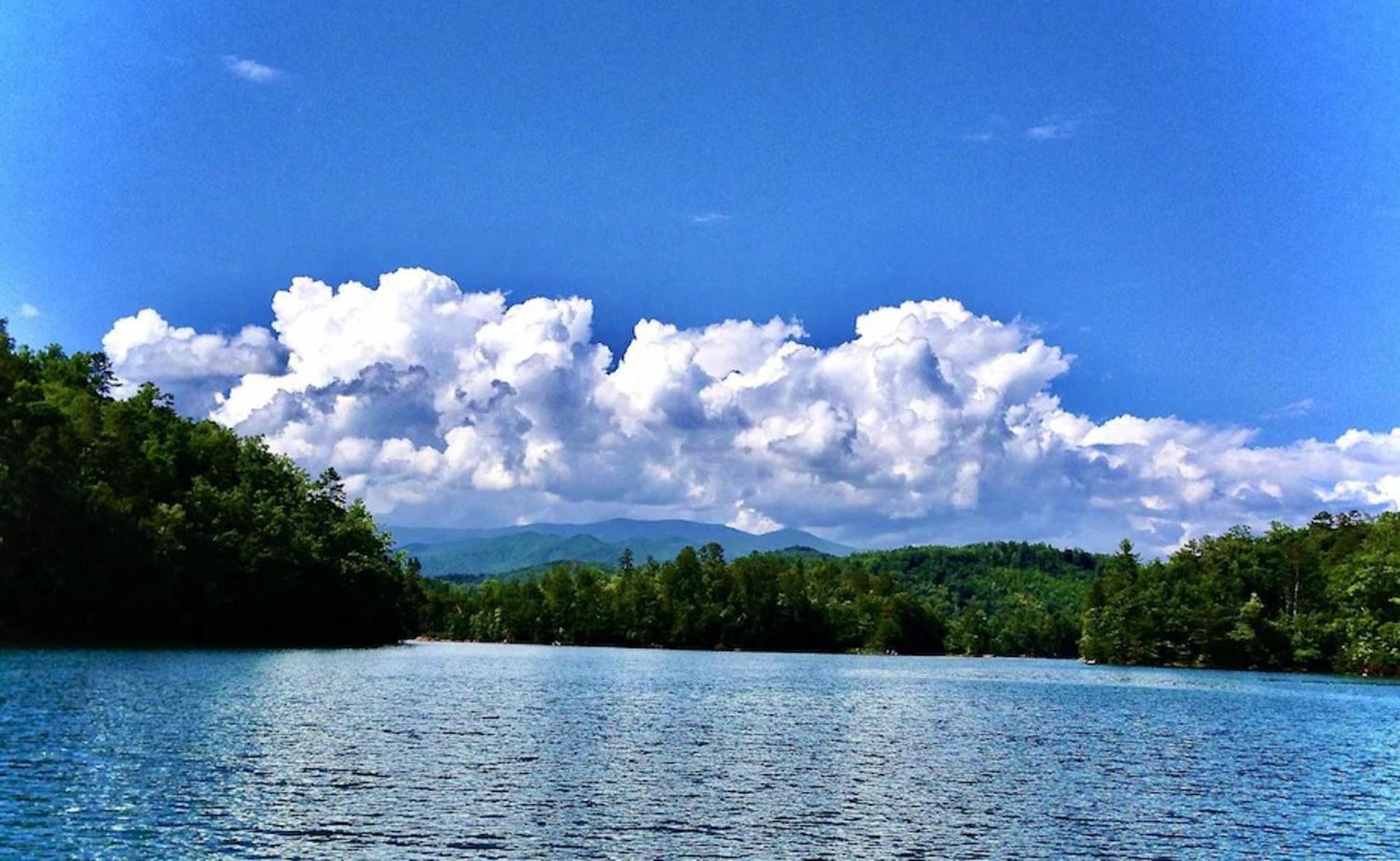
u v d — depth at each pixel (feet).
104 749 145.38
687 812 122.83
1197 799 143.13
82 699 205.16
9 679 240.32
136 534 428.97
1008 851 109.81
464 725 200.03
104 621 429.79
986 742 206.49
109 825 104.06
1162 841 116.37
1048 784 152.66
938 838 114.21
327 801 119.34
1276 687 439.63
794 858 103.81
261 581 490.90
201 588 460.14
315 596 533.55
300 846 100.01
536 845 104.47
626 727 211.82
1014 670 623.77
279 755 148.66
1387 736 230.68
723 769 157.17
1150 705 326.03
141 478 464.24
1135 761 181.37
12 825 102.42
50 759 136.05
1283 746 209.46
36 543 390.42
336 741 166.09
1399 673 549.95
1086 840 115.75
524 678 372.99
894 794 140.36
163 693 225.76
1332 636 598.34
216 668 315.78
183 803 114.42
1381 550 584.40
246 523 495.82
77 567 399.65
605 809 122.52
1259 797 145.89
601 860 100.01
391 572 601.21
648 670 482.28
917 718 260.01
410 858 97.71
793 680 432.66
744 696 323.37
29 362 470.80
